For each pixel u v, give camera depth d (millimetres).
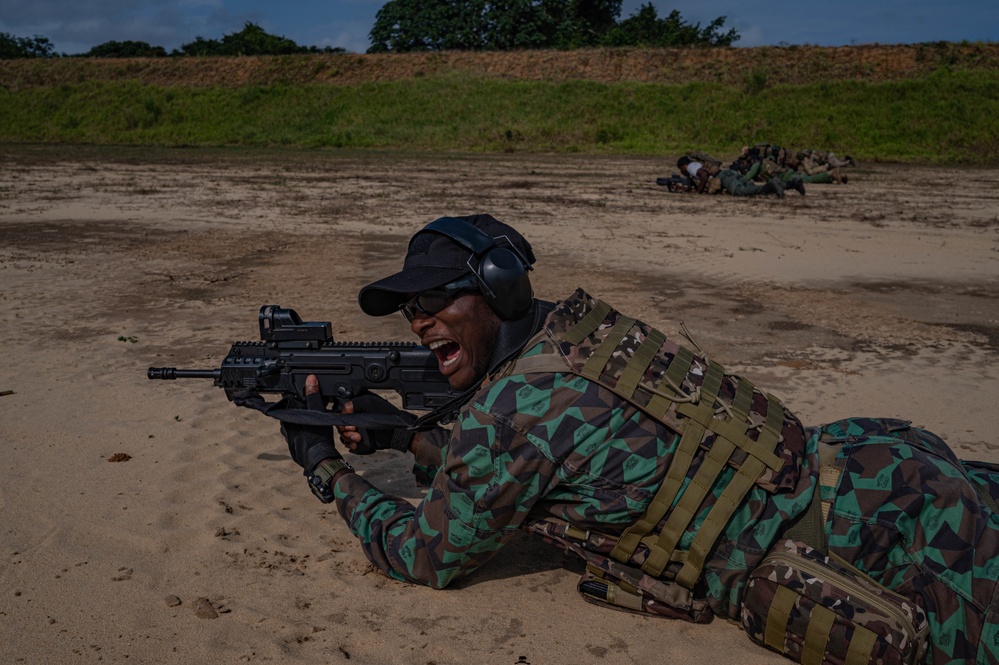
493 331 2088
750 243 9836
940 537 1916
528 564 2664
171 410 4164
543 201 13844
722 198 14781
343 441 2580
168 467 3451
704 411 2020
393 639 2262
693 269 8195
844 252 9281
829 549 2002
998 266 8555
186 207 12930
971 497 1966
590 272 7953
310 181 17484
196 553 2746
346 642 2252
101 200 13844
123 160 23906
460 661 2164
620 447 2008
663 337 2162
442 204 13289
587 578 2334
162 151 28625
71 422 3980
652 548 2115
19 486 3238
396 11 51781
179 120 36281
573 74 35219
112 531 2883
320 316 6199
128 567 2650
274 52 51812
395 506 2404
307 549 2787
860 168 21953
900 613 1832
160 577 2590
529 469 2016
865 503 1992
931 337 5832
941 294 7254
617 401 2014
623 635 2258
